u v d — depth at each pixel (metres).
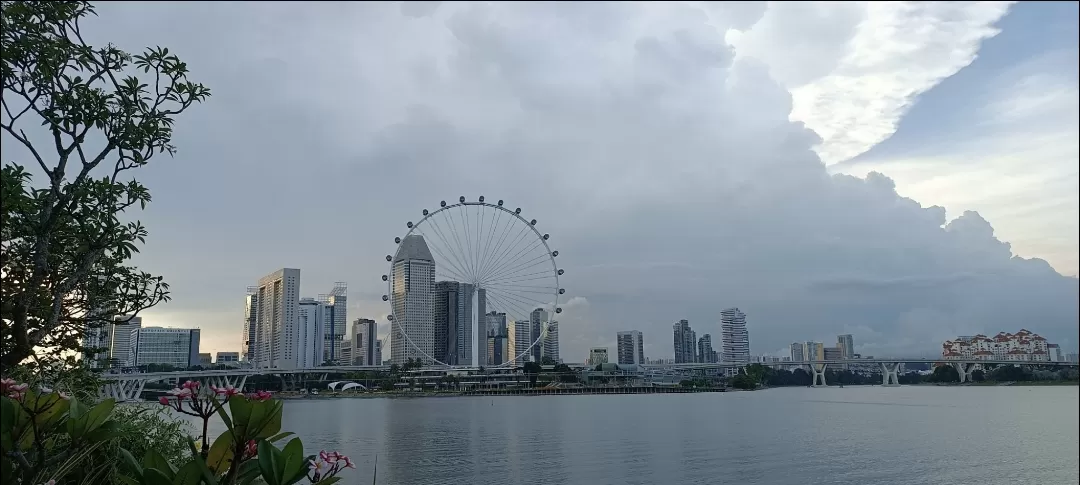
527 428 88.50
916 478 45.62
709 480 45.19
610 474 47.72
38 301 10.34
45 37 10.45
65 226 10.66
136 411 14.07
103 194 11.07
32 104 10.51
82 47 10.89
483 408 151.12
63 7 10.68
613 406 157.00
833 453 58.53
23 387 9.03
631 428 87.50
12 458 8.81
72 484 11.53
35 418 8.93
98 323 12.22
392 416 118.94
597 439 72.56
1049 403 145.12
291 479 9.01
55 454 10.55
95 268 12.04
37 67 10.30
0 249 9.59
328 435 78.75
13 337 9.59
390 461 54.50
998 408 125.50
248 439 9.22
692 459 55.25
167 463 9.71
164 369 119.69
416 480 45.16
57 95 10.59
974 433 75.25
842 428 84.31
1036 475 46.16
